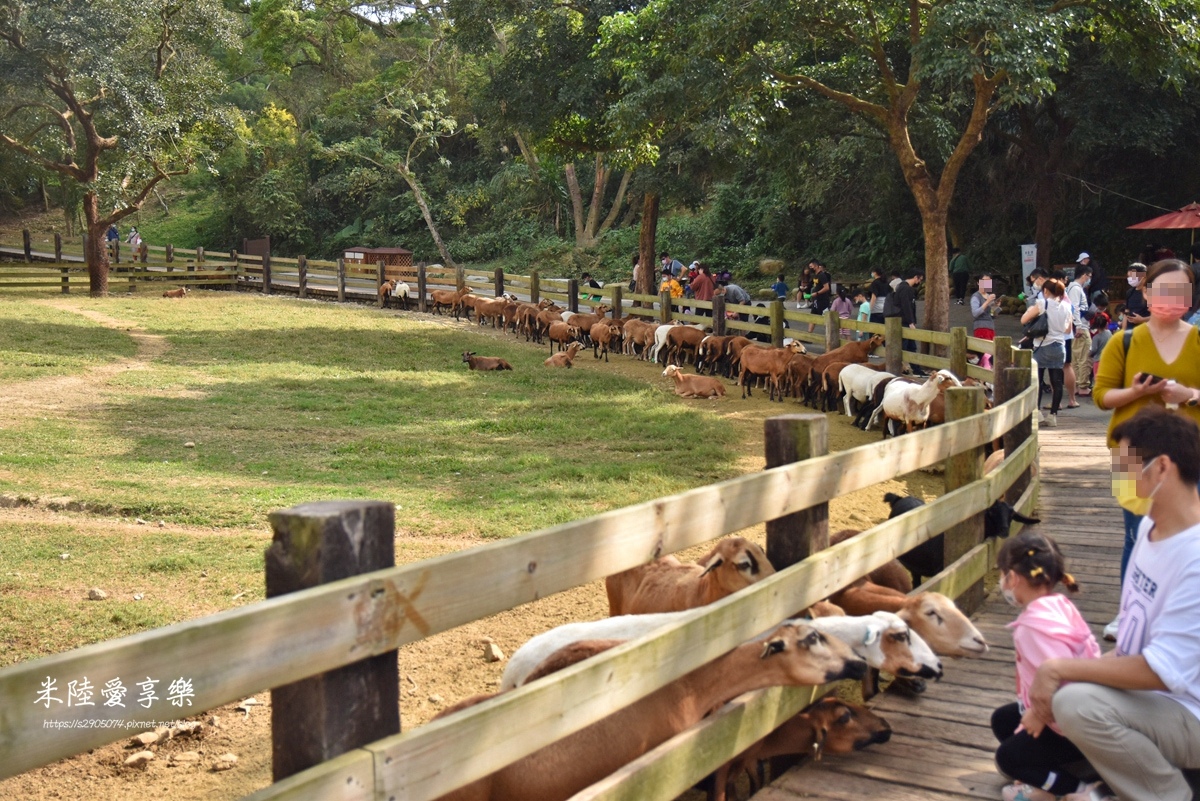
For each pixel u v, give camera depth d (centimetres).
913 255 3188
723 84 1512
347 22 4997
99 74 2547
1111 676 313
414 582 263
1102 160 2575
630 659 317
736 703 372
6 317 2222
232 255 3478
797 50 1545
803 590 412
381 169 4881
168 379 1555
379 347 2025
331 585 244
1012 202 2803
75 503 852
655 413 1353
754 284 3491
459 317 2653
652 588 503
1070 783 356
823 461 441
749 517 395
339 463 1040
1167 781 315
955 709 462
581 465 1041
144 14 2625
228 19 2903
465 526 817
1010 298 2541
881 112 1606
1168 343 482
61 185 4819
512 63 2391
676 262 2520
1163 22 1394
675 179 2414
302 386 1542
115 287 3238
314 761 251
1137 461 317
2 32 2541
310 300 3086
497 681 543
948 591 534
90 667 199
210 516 828
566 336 2053
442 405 1409
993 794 383
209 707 218
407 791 250
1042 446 1141
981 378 1296
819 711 416
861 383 1313
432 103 4466
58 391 1409
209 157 3038
